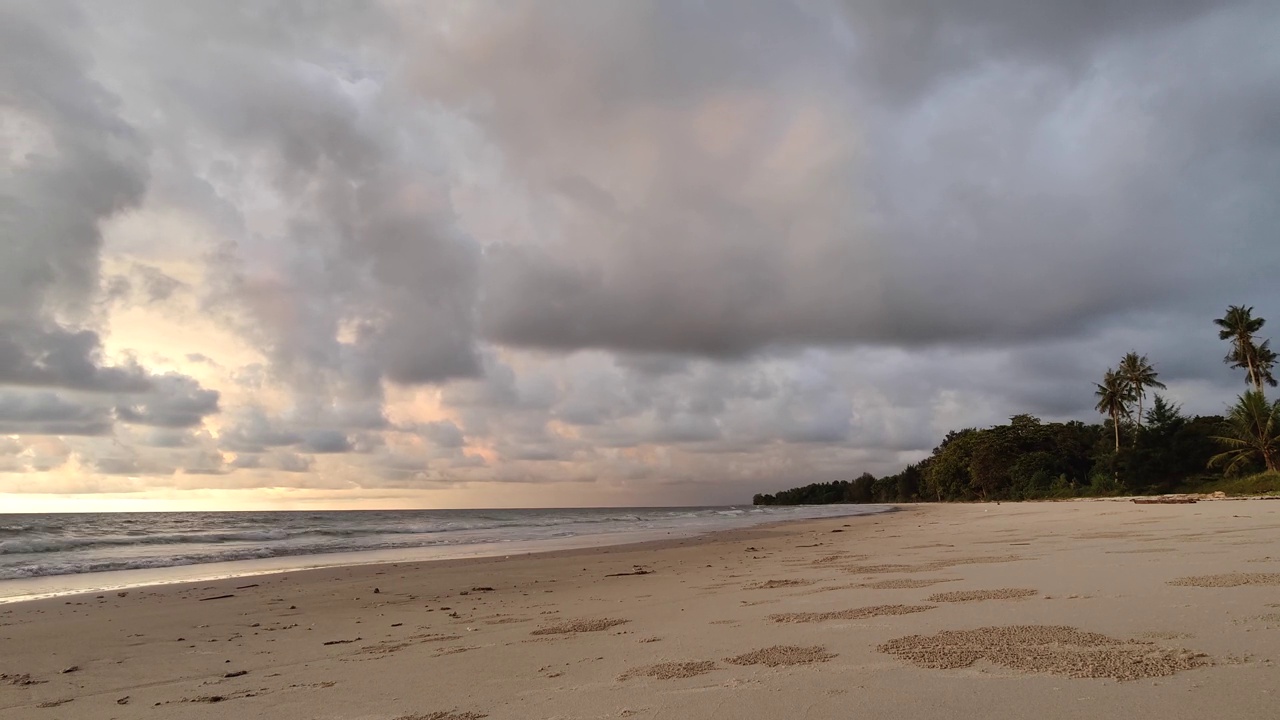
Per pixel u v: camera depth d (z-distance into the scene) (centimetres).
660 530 3656
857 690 404
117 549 2652
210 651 775
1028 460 7838
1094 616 553
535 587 1255
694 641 605
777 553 1755
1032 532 1812
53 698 596
